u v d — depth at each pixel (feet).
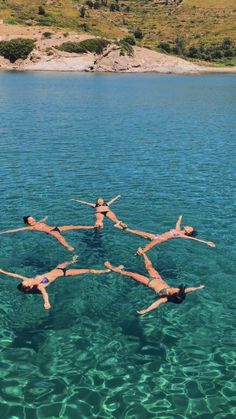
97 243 56.24
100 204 63.57
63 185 79.36
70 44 436.76
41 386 34.22
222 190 78.13
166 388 34.27
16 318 41.78
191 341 39.50
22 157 98.63
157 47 526.98
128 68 450.30
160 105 196.03
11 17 498.28
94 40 445.37
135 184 80.79
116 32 541.75
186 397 33.42
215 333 40.68
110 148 109.60
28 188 77.15
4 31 447.01
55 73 395.75
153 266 51.16
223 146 113.60
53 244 55.67
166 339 39.65
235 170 91.20
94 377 35.19
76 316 42.22
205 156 102.83
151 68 459.32
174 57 485.15
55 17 527.40
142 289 46.52
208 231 60.85
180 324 41.73
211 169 91.61
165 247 55.42
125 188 78.38
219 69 498.69
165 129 136.87
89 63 435.94
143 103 202.18
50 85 276.21
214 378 35.40
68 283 47.24
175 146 112.98
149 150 108.17
